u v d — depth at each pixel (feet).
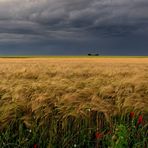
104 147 19.93
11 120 21.07
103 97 25.30
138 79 29.91
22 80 33.32
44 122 21.11
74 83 29.27
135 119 21.77
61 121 21.30
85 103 22.29
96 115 21.97
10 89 26.71
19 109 22.16
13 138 20.36
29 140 20.38
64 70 57.31
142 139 20.22
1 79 37.19
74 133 20.94
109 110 22.29
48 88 26.35
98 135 19.95
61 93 25.16
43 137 20.43
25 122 20.62
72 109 21.80
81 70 58.08
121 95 25.00
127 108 22.24
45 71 53.31
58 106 22.11
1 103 23.49
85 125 21.16
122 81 29.12
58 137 20.65
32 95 24.11
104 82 31.96
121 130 19.21
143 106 22.15
